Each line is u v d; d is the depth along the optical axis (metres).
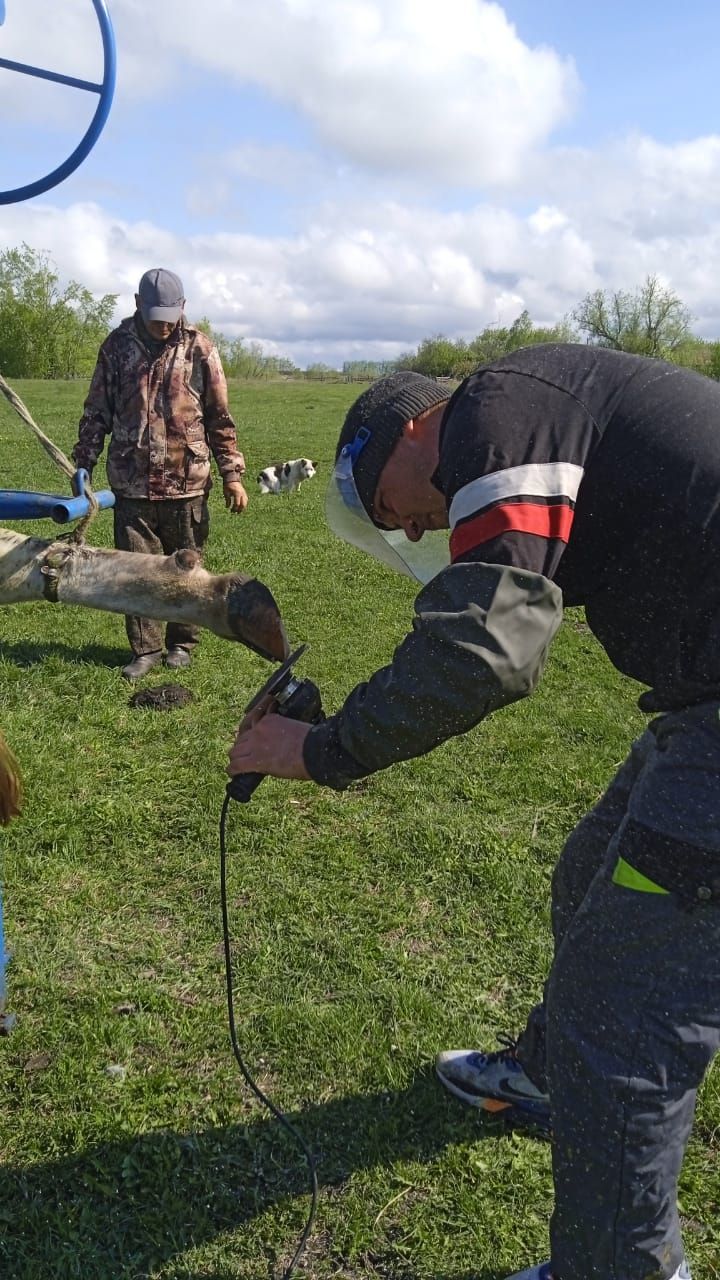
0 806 2.44
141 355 5.55
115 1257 2.24
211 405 5.87
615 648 1.82
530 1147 2.55
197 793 4.32
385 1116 2.63
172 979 3.17
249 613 1.69
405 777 4.54
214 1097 2.69
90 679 5.71
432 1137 2.57
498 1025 3.00
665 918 1.65
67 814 4.07
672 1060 1.68
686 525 1.60
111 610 1.76
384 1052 2.83
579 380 1.68
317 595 7.93
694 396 1.68
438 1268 2.24
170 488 5.64
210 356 5.79
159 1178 2.43
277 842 3.96
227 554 9.23
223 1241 2.29
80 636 6.52
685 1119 1.74
